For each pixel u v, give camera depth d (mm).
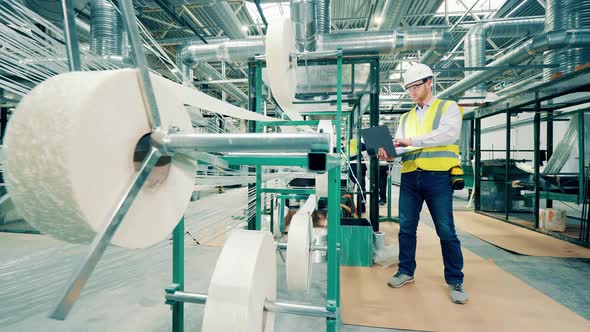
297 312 743
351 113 3723
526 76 4867
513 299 1535
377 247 2146
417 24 3961
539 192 3150
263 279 568
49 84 273
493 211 4176
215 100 720
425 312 1400
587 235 2596
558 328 1273
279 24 1138
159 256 855
